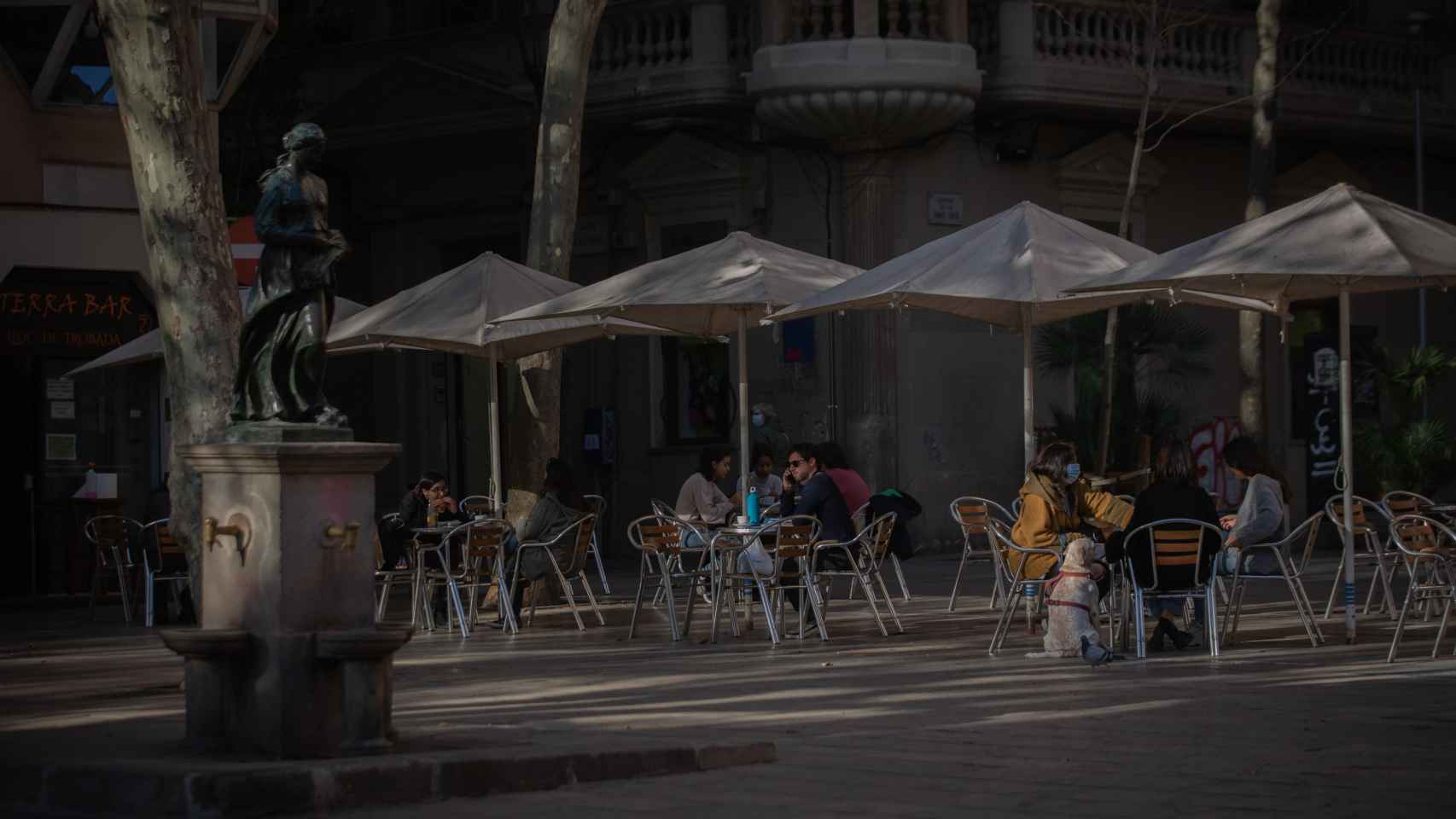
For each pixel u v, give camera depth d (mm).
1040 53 24531
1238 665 11797
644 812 6988
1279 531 14703
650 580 22188
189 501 12359
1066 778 7578
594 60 25453
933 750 8414
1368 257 12562
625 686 11203
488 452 26094
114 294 21188
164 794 7051
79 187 20500
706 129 25578
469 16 27328
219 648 7715
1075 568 12414
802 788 7465
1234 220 27719
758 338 25547
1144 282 13195
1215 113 25938
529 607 18422
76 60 20297
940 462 24984
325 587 7844
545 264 18781
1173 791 7227
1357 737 8562
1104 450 21625
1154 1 22422
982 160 25250
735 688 10992
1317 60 27125
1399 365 25547
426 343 17750
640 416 26562
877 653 13047
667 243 26266
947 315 25125
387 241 29000
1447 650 12586
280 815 7031
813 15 24000
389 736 7930
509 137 26953
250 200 28219
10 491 20812
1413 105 27953
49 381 20922
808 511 14703
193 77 12391
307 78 28328
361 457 7941
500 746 7930
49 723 9594
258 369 8117
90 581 21156
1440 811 6699
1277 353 27922
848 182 24719
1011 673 11562
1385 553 15273
